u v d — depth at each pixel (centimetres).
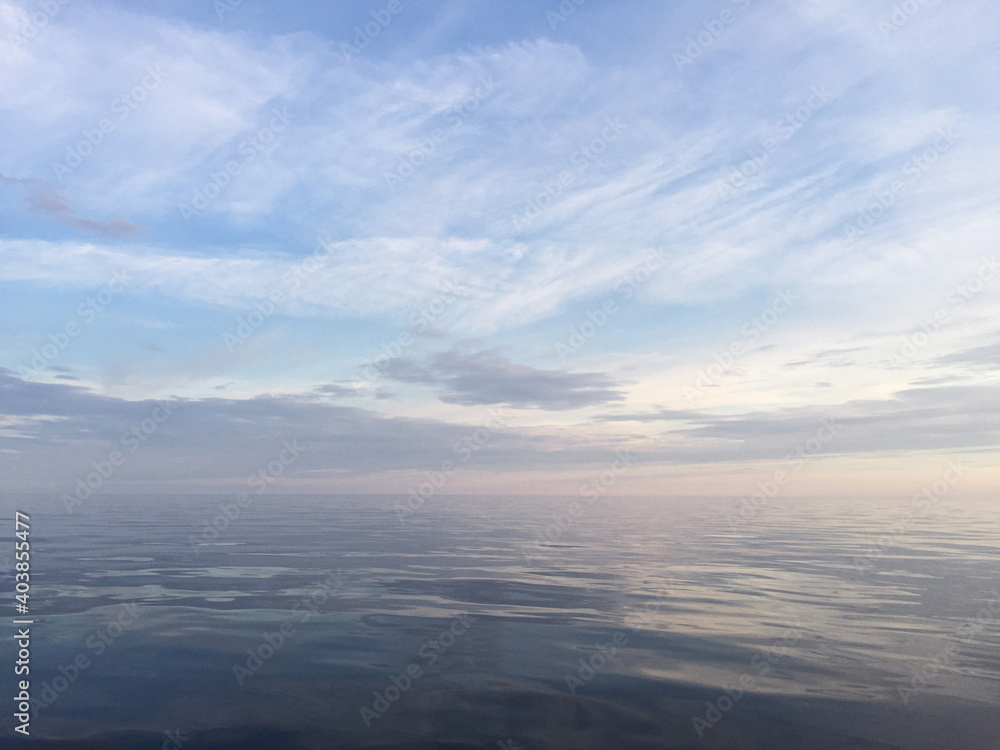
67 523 3041
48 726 590
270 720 602
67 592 1245
